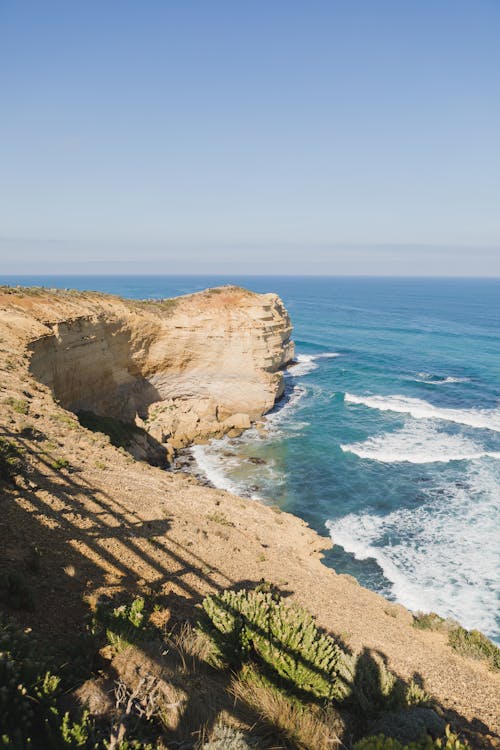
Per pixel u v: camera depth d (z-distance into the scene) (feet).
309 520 103.76
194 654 25.20
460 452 144.36
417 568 84.99
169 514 63.98
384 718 24.76
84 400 143.64
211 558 54.19
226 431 165.07
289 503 112.57
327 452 146.30
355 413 185.37
